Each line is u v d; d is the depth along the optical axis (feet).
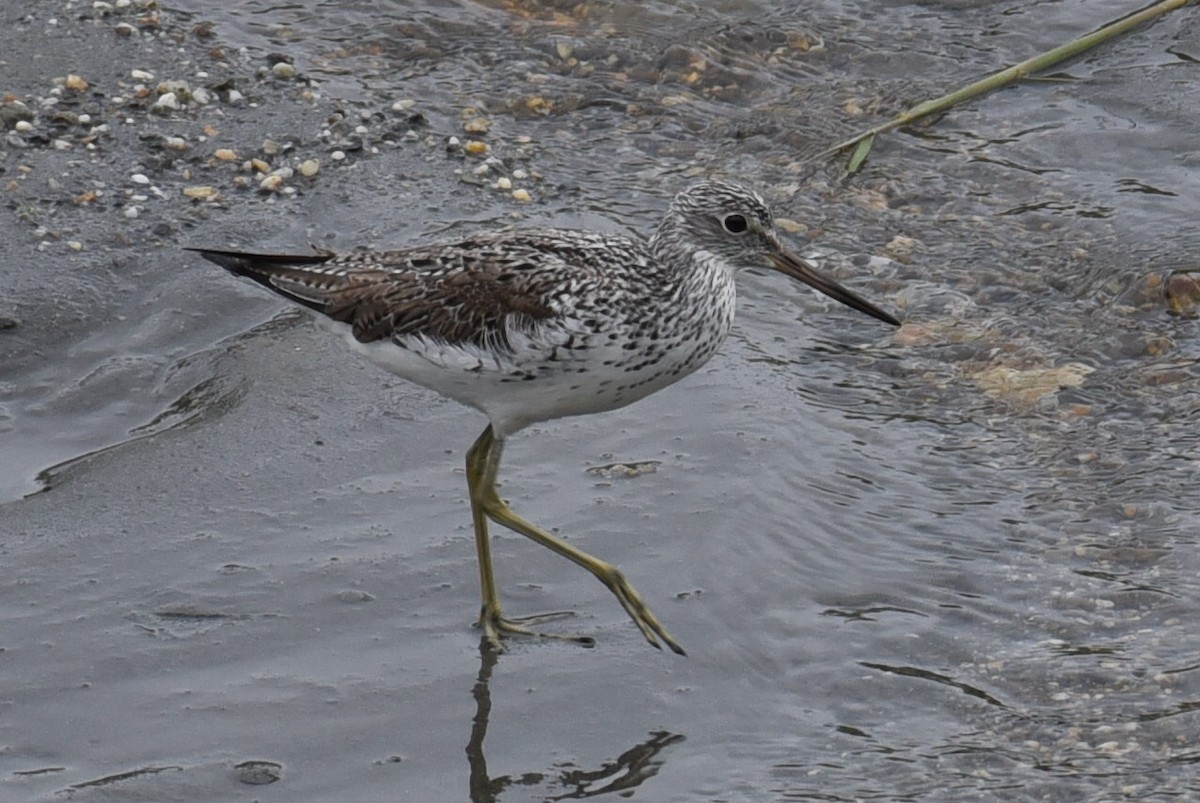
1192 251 60.54
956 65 74.49
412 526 47.21
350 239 61.36
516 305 42.14
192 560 45.21
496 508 43.98
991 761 38.60
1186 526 47.03
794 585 44.83
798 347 57.06
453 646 42.73
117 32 72.95
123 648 41.81
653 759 38.93
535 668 41.98
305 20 77.56
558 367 42.52
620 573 43.29
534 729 39.91
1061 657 42.11
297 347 55.26
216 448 50.11
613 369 42.91
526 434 51.67
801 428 51.80
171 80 69.77
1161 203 64.08
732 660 42.22
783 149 69.56
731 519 47.11
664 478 49.16
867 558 46.03
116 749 38.58
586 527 47.11
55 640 42.04
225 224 61.41
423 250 44.83
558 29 77.92
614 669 41.96
